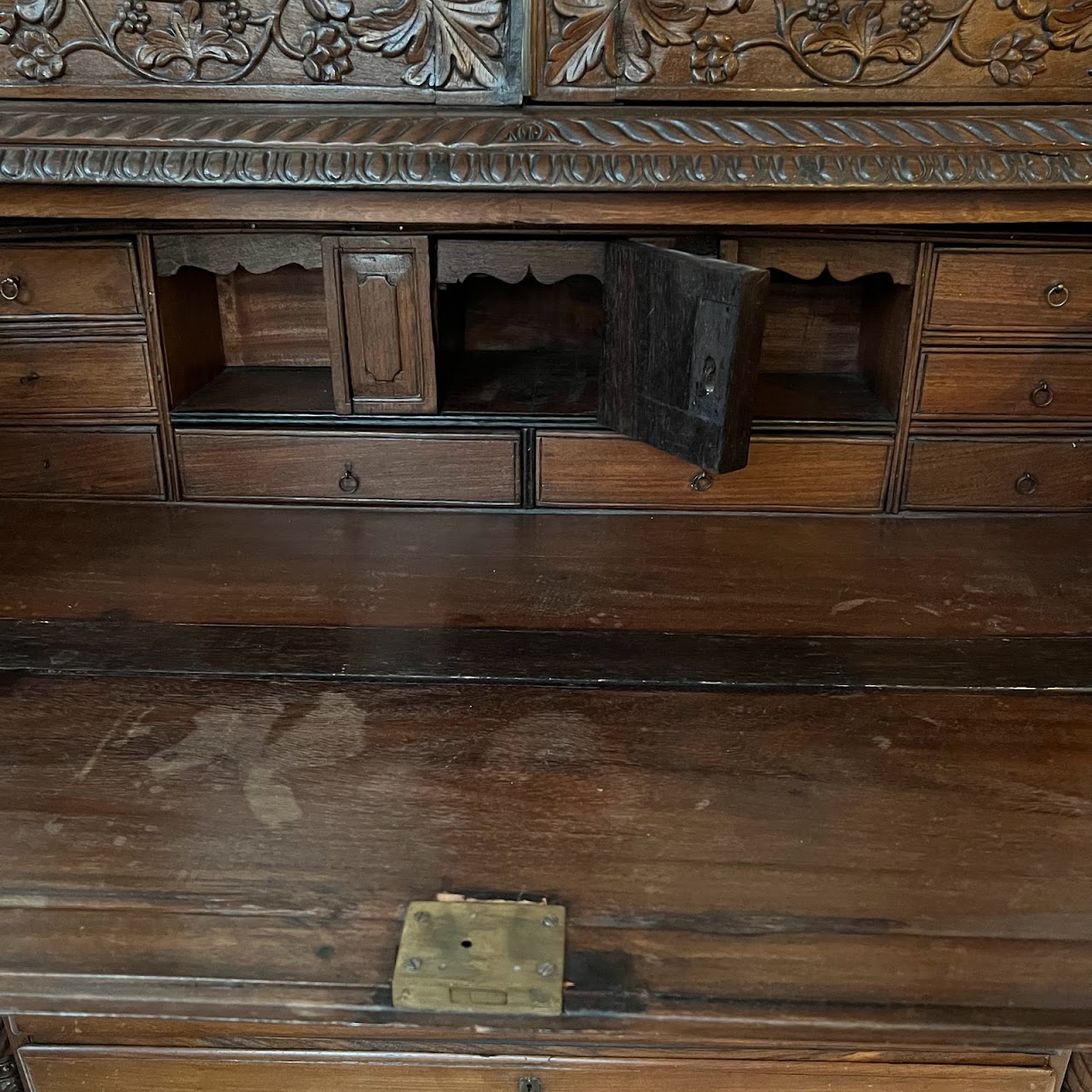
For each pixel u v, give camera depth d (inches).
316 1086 29.2
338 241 44.9
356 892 27.2
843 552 45.9
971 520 49.2
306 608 40.8
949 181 38.7
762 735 33.3
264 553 45.4
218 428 48.6
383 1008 24.9
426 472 49.1
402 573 43.6
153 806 30.0
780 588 42.7
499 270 46.1
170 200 40.9
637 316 44.1
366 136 39.2
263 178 39.1
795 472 48.8
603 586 42.7
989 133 38.9
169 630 39.1
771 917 26.4
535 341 56.8
